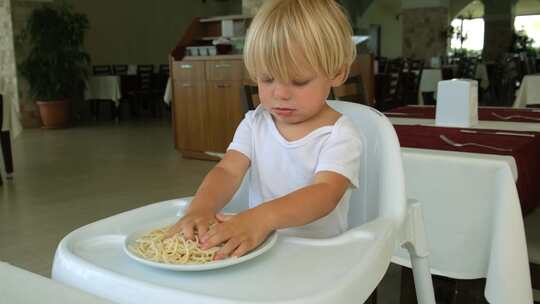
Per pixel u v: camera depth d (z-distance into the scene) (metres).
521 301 1.16
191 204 0.70
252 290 0.47
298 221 0.61
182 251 0.54
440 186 1.30
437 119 1.80
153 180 4.21
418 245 0.82
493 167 1.22
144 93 9.67
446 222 1.31
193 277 0.50
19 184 4.14
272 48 0.61
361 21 17.42
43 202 3.55
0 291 0.44
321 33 0.61
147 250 0.55
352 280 0.50
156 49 11.49
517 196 1.18
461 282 1.46
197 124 5.07
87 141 6.57
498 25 15.33
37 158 5.36
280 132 0.78
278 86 0.64
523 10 16.27
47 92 8.02
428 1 13.12
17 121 4.39
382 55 17.59
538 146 1.50
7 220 3.12
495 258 1.18
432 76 8.16
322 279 0.50
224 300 0.44
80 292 0.43
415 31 13.41
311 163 0.75
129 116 9.81
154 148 5.92
